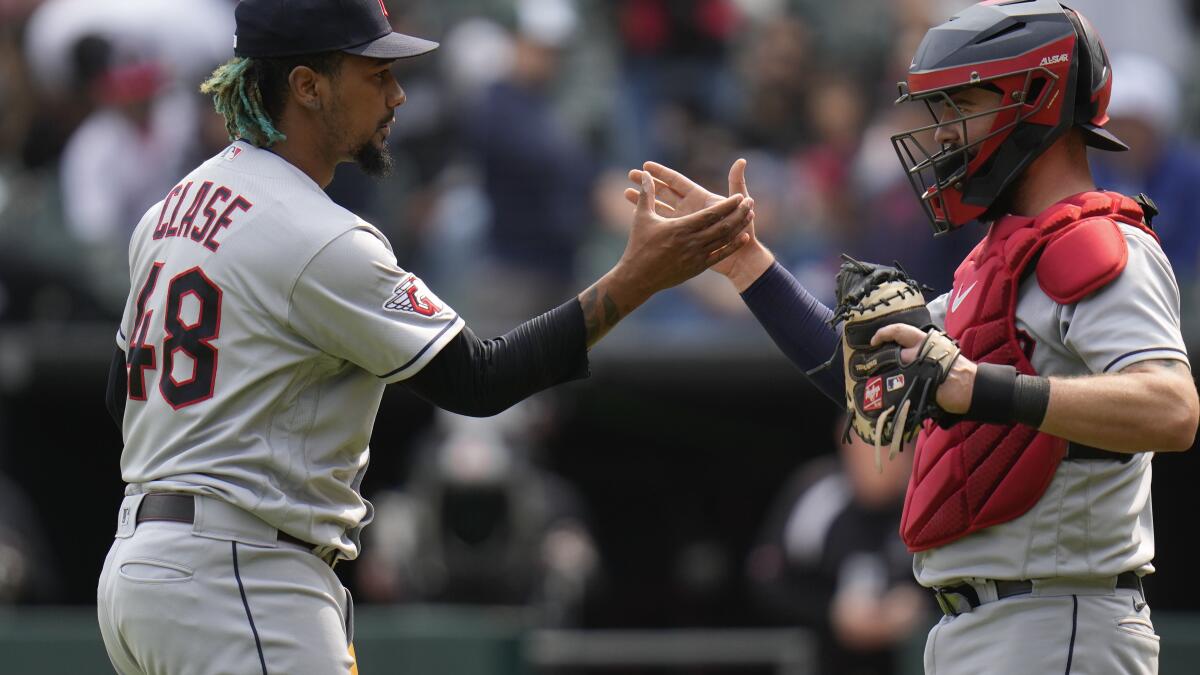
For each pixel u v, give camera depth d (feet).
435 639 78.59
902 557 82.07
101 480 99.71
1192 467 94.99
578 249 98.43
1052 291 36.94
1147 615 38.83
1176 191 89.51
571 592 88.02
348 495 41.09
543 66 98.17
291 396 39.60
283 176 40.14
